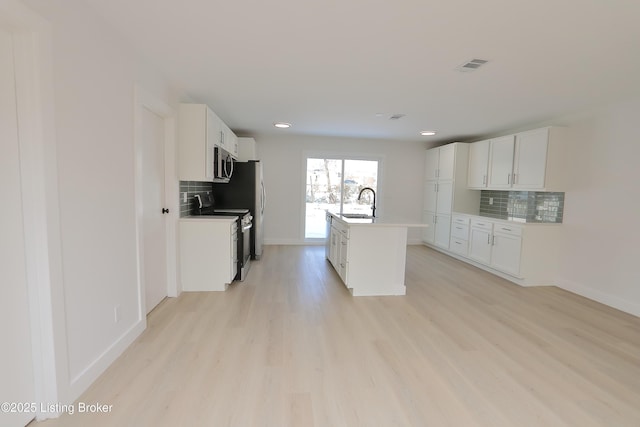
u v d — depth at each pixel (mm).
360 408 1712
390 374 2033
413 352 2318
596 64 2359
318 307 3143
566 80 2711
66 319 1629
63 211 1586
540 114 3887
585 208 3697
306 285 3828
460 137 5773
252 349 2291
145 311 2557
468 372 2082
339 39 2086
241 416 1624
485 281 4176
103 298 1966
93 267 1856
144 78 2457
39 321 1508
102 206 1936
